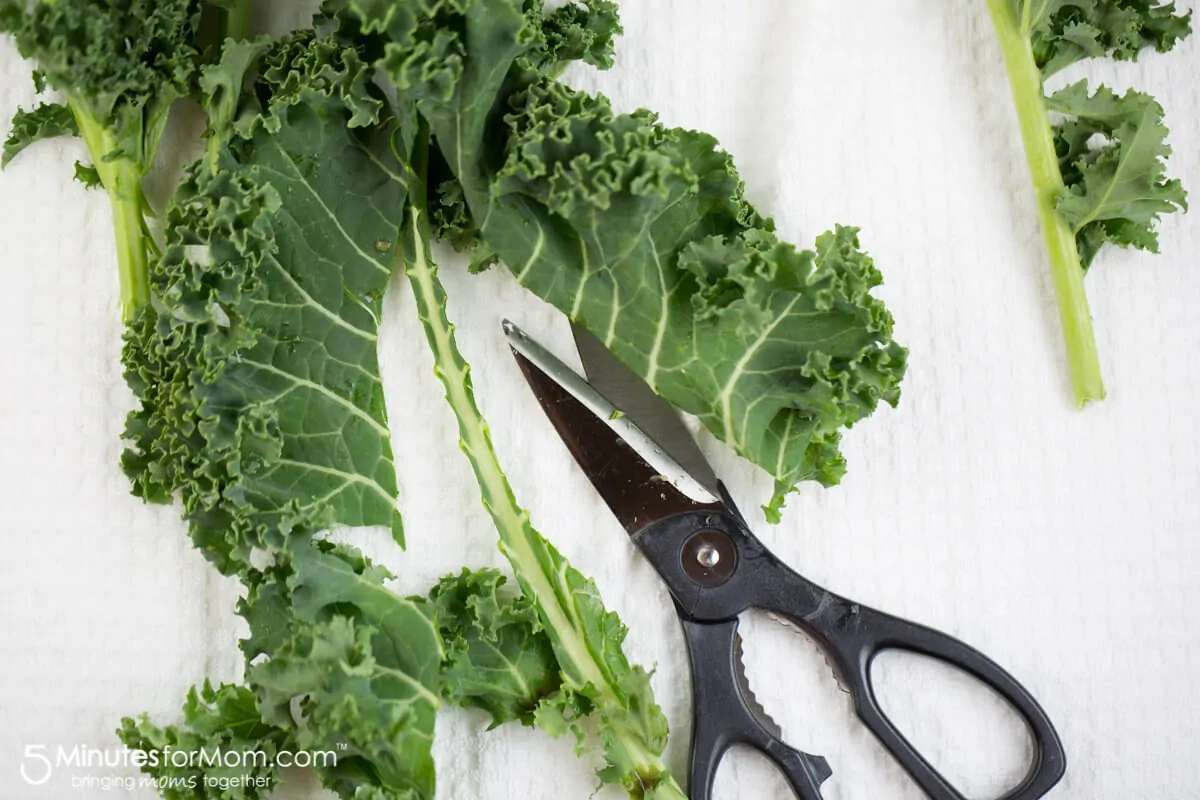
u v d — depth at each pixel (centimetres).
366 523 58
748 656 60
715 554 58
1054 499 61
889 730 58
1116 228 61
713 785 59
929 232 62
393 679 56
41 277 61
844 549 61
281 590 57
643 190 55
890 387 57
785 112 62
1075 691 61
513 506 58
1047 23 60
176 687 60
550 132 55
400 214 59
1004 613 61
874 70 62
